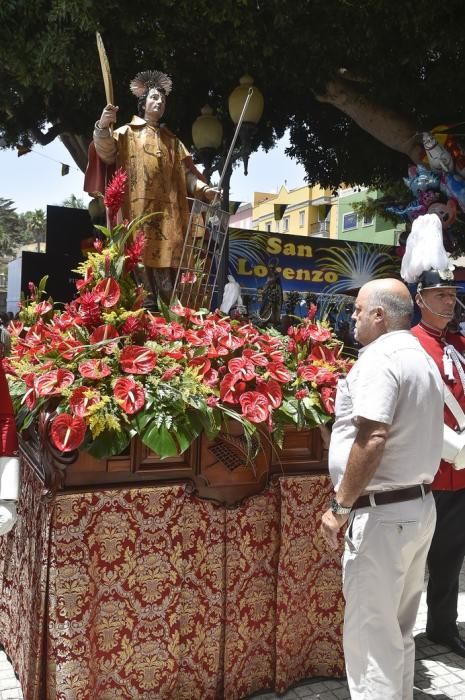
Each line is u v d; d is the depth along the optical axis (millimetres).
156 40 8055
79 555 2396
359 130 10797
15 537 2971
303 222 32312
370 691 2229
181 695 2652
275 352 2883
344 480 2184
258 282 12117
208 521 2648
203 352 2729
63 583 2373
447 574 3279
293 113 11141
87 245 8477
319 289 12461
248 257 12070
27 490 2791
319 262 12438
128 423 2439
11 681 2836
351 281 12602
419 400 2217
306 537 2850
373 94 9219
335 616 2963
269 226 35062
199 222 3500
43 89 9156
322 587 2936
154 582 2543
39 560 2455
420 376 2230
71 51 7574
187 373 2627
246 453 2699
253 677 2803
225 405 2656
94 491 2420
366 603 2238
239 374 2631
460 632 3520
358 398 2170
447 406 3035
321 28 7660
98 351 2586
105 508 2447
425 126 9734
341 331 12367
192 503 2615
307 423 2812
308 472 2852
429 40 7730
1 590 3207
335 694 2834
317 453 2883
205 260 3516
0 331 2270
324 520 2297
